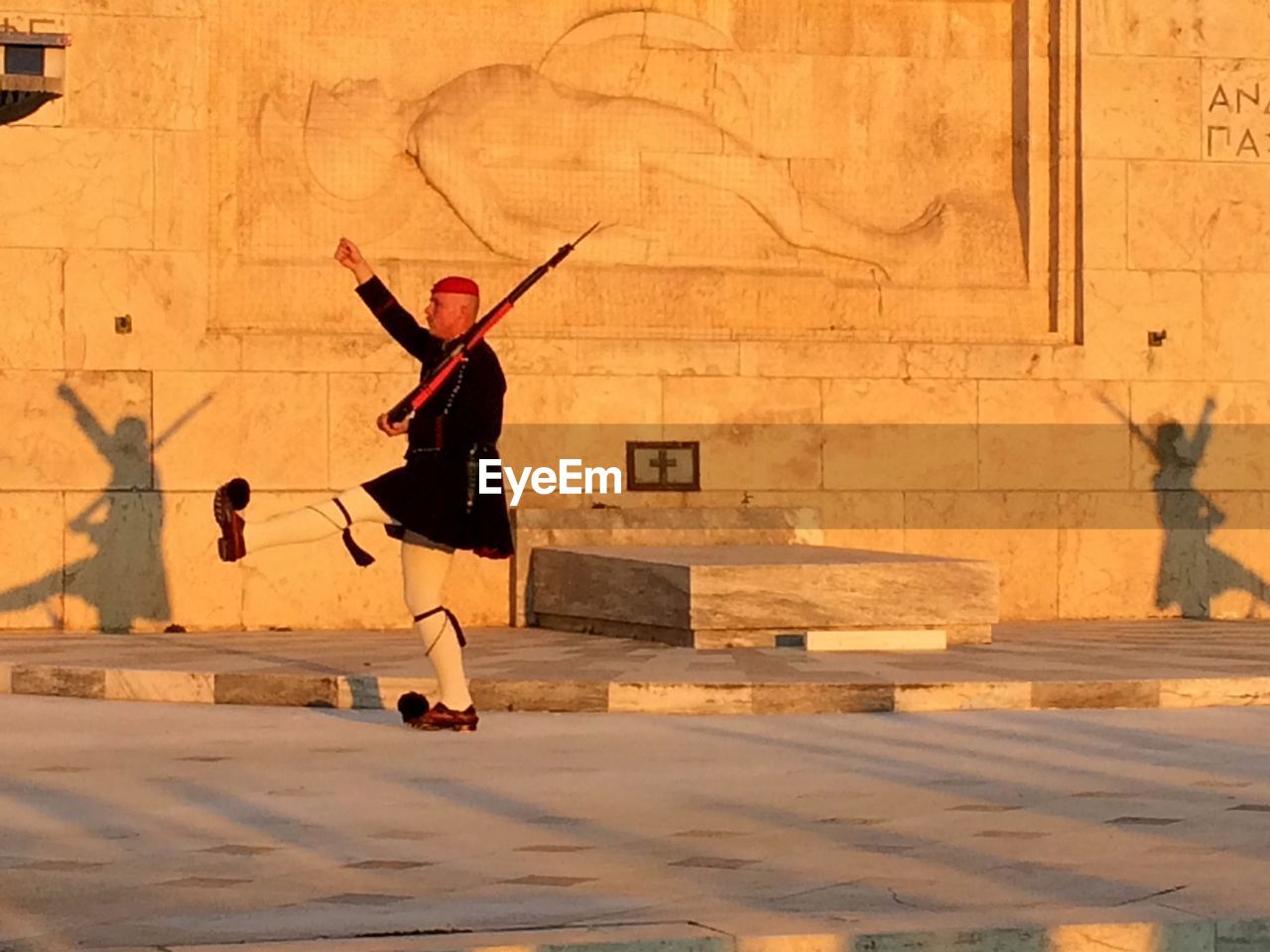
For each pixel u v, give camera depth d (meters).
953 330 18.41
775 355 17.92
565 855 7.96
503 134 17.75
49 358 16.89
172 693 13.27
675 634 15.06
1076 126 18.48
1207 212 18.59
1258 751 10.95
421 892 7.24
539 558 17.05
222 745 11.12
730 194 18.14
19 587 16.84
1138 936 6.59
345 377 17.23
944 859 7.87
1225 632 16.97
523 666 13.54
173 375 17.00
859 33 18.42
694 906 6.97
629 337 17.77
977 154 18.61
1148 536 18.44
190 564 17.00
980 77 18.56
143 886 7.36
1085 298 18.39
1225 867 7.70
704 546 17.05
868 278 18.34
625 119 17.95
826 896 7.15
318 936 6.50
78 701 13.27
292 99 17.48
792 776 10.00
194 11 17.06
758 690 12.58
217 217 17.25
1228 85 18.59
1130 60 18.50
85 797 9.34
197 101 17.08
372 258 17.50
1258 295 18.61
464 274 17.61
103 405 16.92
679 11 18.11
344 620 17.17
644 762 10.49
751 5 18.27
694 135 18.08
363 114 17.56
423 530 11.38
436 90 17.73
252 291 17.33
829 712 12.58
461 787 9.62
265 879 7.50
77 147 16.94
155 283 17.00
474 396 11.48
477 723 11.99
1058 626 17.58
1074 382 18.36
